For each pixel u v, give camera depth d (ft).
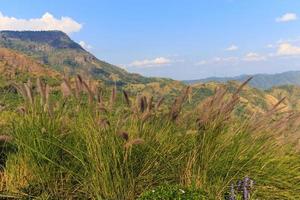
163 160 18.85
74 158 18.79
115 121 18.57
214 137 19.01
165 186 17.46
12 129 20.30
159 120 19.76
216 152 18.84
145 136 19.04
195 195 16.72
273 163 19.24
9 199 18.35
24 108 19.83
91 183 17.22
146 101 18.97
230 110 19.38
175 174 18.84
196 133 19.62
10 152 21.50
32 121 19.48
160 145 18.63
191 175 18.57
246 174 18.52
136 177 17.84
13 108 20.92
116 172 17.03
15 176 19.36
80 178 18.56
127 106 19.10
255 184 18.61
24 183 18.94
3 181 19.48
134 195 17.76
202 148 18.76
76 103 19.65
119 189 17.26
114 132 17.84
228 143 19.01
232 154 18.88
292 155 20.42
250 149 18.97
